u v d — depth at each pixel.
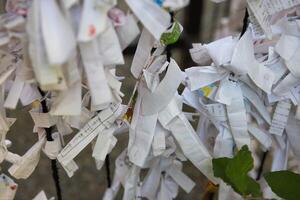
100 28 0.40
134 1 0.43
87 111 0.50
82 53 0.42
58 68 0.40
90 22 0.39
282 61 0.51
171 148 0.55
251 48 0.49
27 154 0.52
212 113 0.53
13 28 0.42
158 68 0.50
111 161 0.82
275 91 0.52
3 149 0.51
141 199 0.62
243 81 0.52
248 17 0.49
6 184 0.54
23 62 0.43
